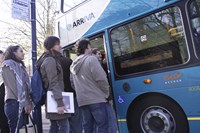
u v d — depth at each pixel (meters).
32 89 3.83
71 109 3.86
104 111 4.04
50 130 3.91
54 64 3.80
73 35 6.23
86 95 4.03
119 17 5.17
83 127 4.21
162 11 4.51
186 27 4.18
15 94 4.18
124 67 5.00
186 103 4.09
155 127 4.56
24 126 4.42
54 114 3.72
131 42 4.95
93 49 5.16
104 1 5.52
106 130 4.04
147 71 4.64
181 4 4.26
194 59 4.05
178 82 4.20
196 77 4.00
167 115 4.41
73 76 4.28
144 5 4.77
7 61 4.27
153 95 4.59
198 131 3.97
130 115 4.92
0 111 4.74
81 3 6.10
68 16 6.45
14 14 5.15
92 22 5.75
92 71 3.99
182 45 4.21
